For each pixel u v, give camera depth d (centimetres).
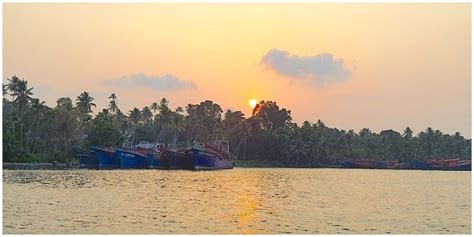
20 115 14950
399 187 8600
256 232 3716
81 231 3625
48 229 3678
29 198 5494
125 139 17338
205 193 6581
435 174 15562
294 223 4106
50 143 15475
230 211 4747
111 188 6988
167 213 4519
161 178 9512
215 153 14775
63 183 7725
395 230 3897
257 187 7894
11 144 13600
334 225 4047
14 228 3703
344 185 8825
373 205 5466
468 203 5797
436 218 4509
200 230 3750
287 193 6862
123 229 3734
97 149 13412
